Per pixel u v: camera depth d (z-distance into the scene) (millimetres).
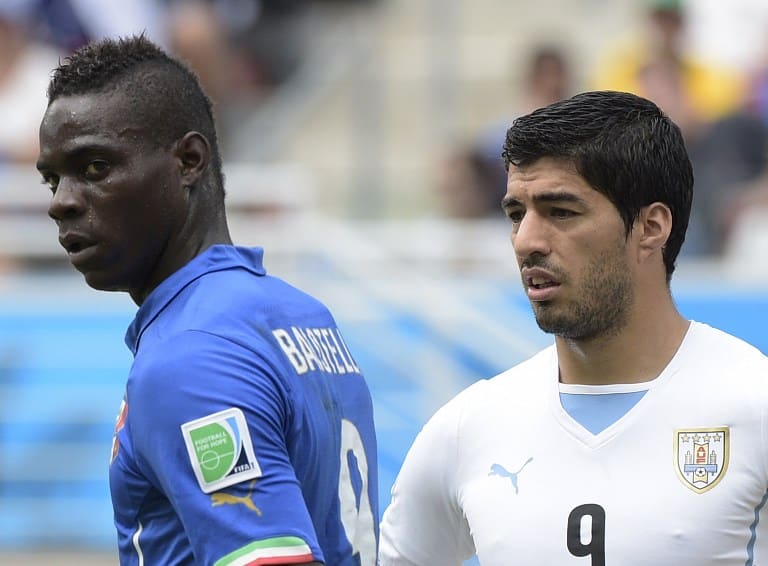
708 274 24734
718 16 29875
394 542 10578
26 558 24203
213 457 8531
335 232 25547
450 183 28609
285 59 34000
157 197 9281
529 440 9805
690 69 29469
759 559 9258
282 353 9141
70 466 24312
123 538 9047
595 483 9469
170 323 9039
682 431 9422
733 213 26969
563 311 9438
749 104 28906
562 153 9312
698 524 9156
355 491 9711
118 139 9141
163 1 30484
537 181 9383
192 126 9477
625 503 9336
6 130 27969
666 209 9594
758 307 23500
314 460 9156
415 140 33781
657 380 9617
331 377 9656
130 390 8820
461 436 10133
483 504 9812
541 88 29234
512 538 9594
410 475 10414
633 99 9648
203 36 30719
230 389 8648
